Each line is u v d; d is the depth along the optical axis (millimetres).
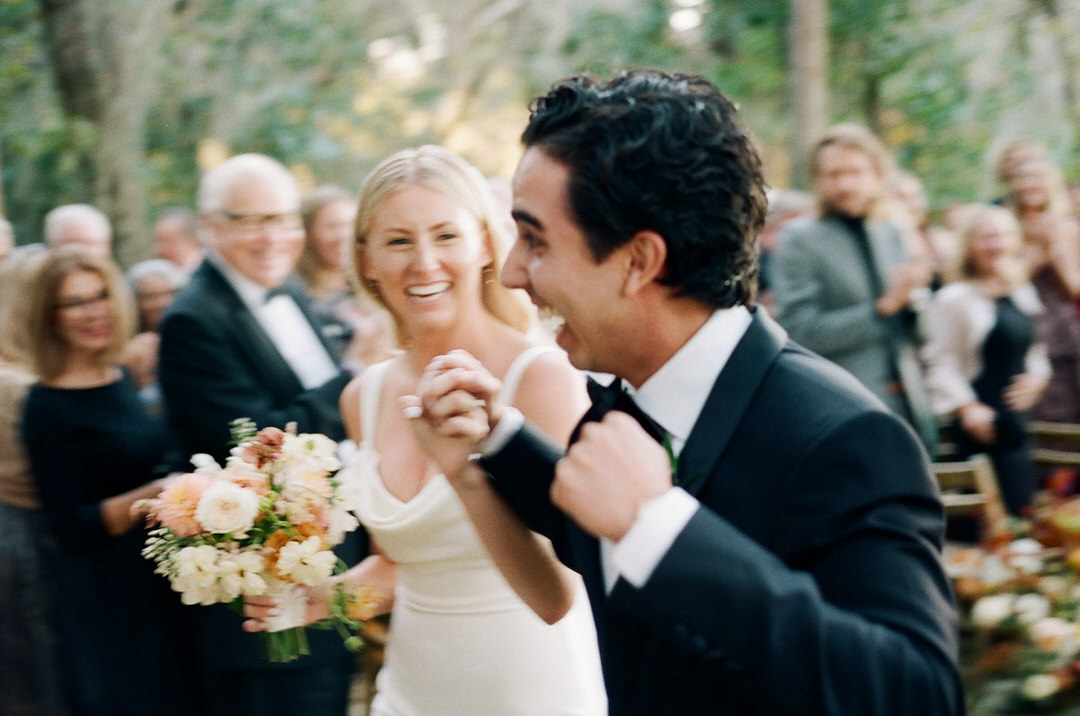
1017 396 4449
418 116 11906
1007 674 2814
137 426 3129
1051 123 10086
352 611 2053
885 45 10266
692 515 1036
